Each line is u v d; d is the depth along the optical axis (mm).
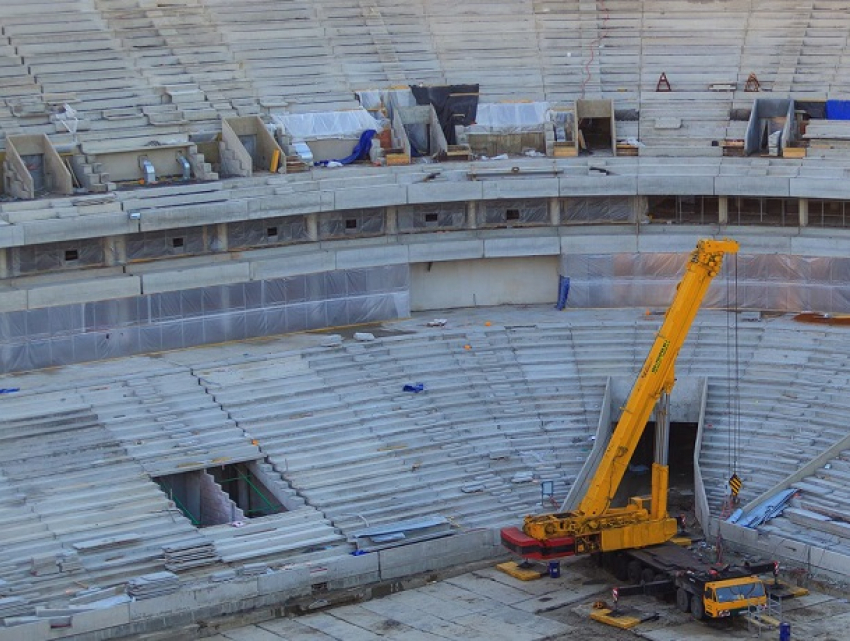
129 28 96625
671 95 98000
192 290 86000
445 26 101812
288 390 81500
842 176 89688
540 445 81562
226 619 67500
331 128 95375
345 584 70812
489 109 98125
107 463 74312
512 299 95375
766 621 65188
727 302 91750
